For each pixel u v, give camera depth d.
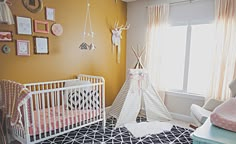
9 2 2.44
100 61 3.74
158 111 3.57
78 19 3.27
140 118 3.67
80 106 2.75
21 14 2.58
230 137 1.08
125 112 3.34
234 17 2.82
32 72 2.76
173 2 3.46
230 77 2.91
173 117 3.69
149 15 3.72
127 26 4.11
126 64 4.36
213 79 3.06
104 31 3.75
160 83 3.70
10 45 2.52
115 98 3.91
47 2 2.83
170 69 3.70
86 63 3.48
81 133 2.94
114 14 3.91
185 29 3.45
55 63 3.03
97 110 2.97
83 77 3.35
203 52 3.29
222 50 2.93
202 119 2.35
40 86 2.85
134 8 4.06
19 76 2.63
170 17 3.56
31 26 2.69
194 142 1.13
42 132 2.32
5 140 2.50
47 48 2.89
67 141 2.66
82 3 3.31
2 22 2.33
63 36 3.09
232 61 2.89
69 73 3.24
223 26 2.91
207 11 3.13
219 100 2.72
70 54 3.22
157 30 3.61
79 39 3.32
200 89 3.38
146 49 3.83
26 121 2.11
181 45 3.53
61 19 3.03
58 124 2.48
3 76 2.49
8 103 2.26
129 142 2.66
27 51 2.68
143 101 3.69
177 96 3.61
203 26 3.24
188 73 3.49
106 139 2.75
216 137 1.08
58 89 2.44
